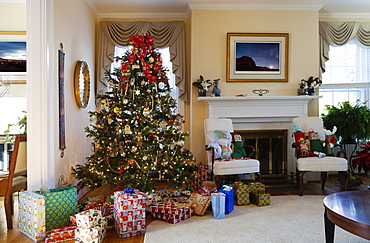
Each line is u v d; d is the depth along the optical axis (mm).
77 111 4586
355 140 5824
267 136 5574
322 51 5836
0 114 5328
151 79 3957
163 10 5758
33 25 3316
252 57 5566
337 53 6129
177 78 5781
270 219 3414
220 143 4742
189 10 5660
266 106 5516
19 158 3328
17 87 5312
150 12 5848
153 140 3945
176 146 4074
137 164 3785
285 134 5598
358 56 6141
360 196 2672
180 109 5871
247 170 4449
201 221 3379
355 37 5949
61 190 3262
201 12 5535
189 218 3498
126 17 5895
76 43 4520
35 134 3322
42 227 2879
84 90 4727
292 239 2830
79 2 4684
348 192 2826
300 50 5613
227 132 4902
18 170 3328
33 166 3324
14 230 3174
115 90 4074
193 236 2926
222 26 5551
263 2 5395
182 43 5805
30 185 3328
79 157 4680
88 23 5250
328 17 5957
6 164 4984
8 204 3197
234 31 5551
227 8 5523
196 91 5559
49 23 3412
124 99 3871
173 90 5895
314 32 5617
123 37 5793
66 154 3992
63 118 3787
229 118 5492
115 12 5816
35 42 3314
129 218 2961
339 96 6184
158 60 4137
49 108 3412
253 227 3158
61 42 3824
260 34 5535
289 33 5594
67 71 4078
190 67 5738
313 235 2924
